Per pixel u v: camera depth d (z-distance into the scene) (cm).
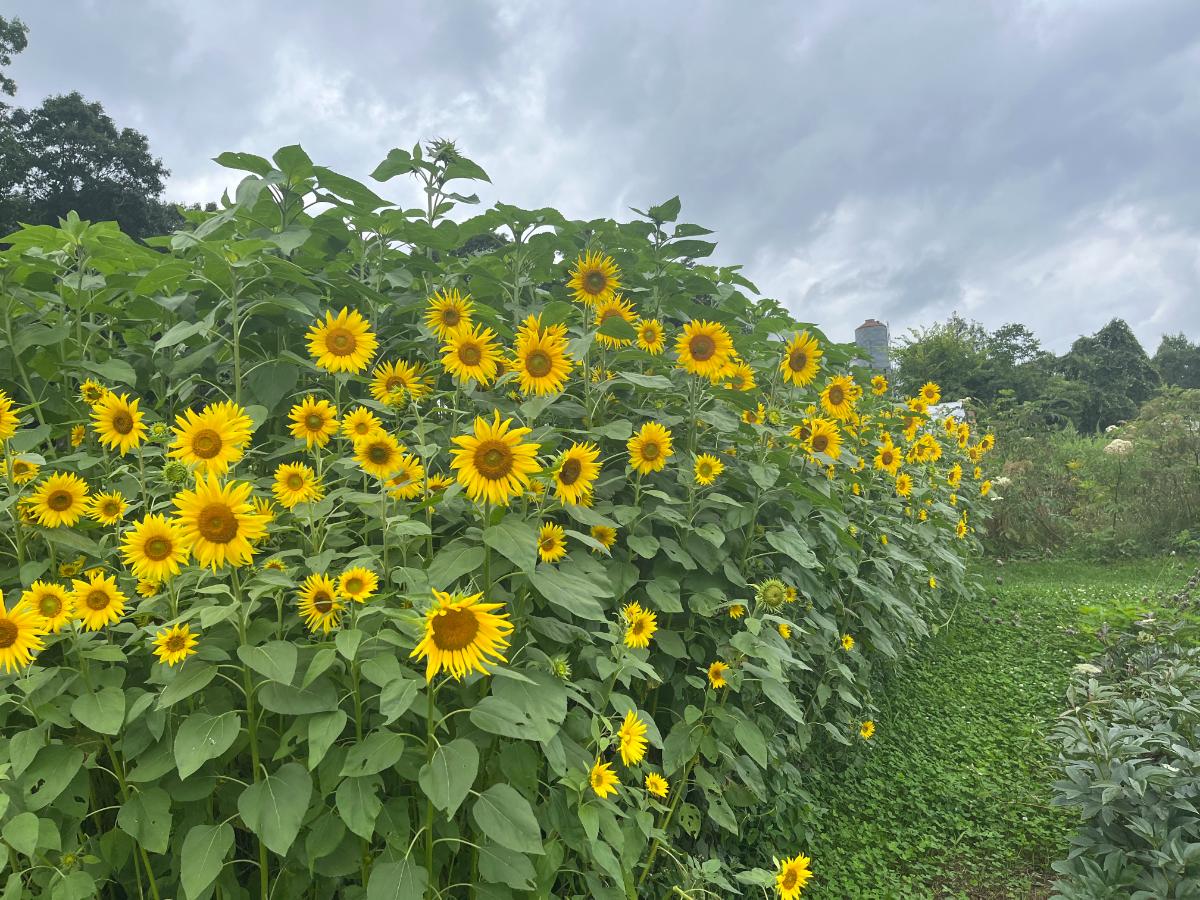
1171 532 1066
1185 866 295
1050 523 1142
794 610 384
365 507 241
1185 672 411
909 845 389
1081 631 651
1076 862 331
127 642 220
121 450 274
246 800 192
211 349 311
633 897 247
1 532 246
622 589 295
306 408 262
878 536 507
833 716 445
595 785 229
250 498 241
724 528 342
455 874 235
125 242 329
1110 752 336
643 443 306
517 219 414
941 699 563
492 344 283
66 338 309
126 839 210
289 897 213
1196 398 1698
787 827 368
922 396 728
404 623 206
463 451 219
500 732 201
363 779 198
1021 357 4309
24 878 200
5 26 2820
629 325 315
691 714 295
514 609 247
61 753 203
